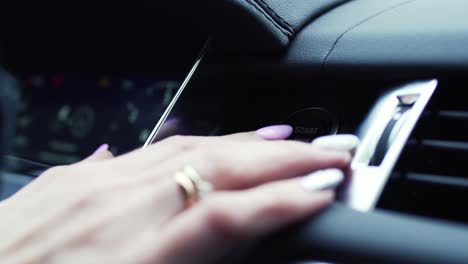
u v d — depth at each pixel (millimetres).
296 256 261
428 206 336
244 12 370
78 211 283
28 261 275
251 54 396
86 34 500
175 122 412
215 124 406
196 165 287
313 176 271
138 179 291
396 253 251
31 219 289
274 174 286
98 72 540
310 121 372
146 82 498
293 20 385
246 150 291
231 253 258
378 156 322
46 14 493
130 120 507
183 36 425
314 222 263
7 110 550
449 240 250
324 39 378
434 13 367
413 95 340
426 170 341
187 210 274
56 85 581
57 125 573
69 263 270
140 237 269
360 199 289
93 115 542
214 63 412
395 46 357
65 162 560
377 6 399
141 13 417
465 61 339
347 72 369
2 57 588
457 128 345
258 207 257
